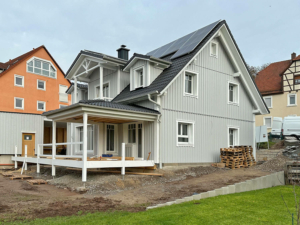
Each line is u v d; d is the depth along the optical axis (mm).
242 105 18703
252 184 10445
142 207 7812
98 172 13531
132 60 15508
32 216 6734
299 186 11023
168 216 6754
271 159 16422
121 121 15117
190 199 8531
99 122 15297
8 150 20844
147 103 14367
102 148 15273
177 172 13258
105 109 11742
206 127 16000
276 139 26094
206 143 15906
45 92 32000
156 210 7379
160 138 13586
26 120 22094
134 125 15102
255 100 19250
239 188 9969
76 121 14867
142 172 13477
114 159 12883
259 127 23094
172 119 14234
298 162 11734
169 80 13594
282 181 11789
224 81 17500
